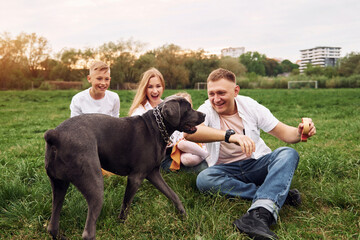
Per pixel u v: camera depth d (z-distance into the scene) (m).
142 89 4.36
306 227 2.63
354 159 4.43
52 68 60.06
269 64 113.62
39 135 7.54
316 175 3.90
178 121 2.62
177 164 4.02
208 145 3.42
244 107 3.27
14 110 14.37
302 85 46.19
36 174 3.83
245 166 3.24
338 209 2.91
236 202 3.07
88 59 56.66
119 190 3.36
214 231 2.46
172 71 55.12
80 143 2.20
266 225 2.43
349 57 61.94
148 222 2.70
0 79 51.81
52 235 2.42
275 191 2.63
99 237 2.51
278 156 2.90
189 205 3.10
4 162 4.80
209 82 3.18
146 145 2.56
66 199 3.04
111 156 2.45
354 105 13.59
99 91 4.08
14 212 2.87
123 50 53.44
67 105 17.30
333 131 6.94
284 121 8.91
